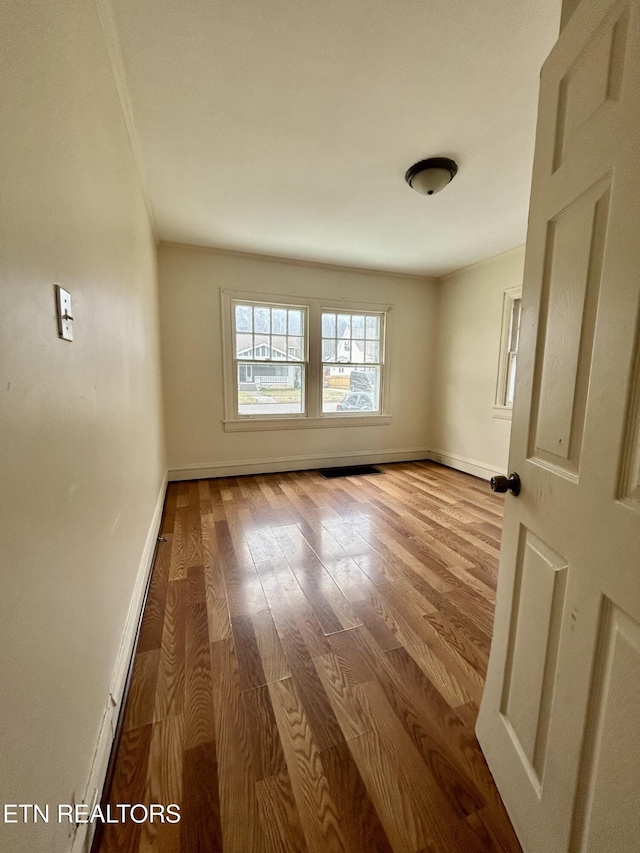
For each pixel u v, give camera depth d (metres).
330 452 4.48
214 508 3.08
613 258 0.59
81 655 0.87
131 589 1.53
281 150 2.06
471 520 2.86
